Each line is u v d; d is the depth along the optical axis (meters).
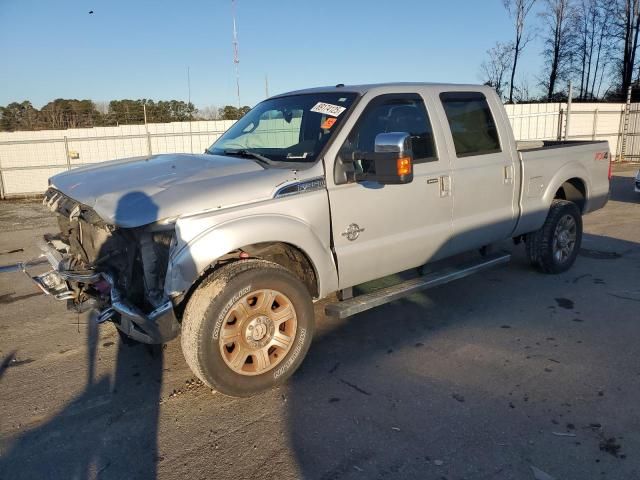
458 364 3.92
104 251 3.65
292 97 4.67
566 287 5.59
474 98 4.96
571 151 5.87
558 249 5.93
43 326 4.97
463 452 2.88
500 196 5.04
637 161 22.00
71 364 4.14
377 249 4.08
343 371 3.87
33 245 8.97
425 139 4.46
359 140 3.98
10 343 4.59
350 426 3.17
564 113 21.72
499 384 3.61
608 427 3.07
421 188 4.32
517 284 5.72
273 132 4.43
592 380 3.62
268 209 3.46
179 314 3.57
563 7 32.78
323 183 3.74
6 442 3.12
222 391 3.38
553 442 2.95
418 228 4.37
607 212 10.14
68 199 3.93
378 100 4.17
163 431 3.19
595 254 6.95
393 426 3.15
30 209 14.20
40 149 17.95
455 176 4.57
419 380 3.70
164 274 3.30
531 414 3.23
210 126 19.67
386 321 4.79
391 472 2.74
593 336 4.36
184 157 4.17
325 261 3.78
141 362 4.13
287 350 3.60
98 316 3.42
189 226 3.17
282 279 3.49
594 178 6.22
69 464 2.90
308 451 2.94
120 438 3.13
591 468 2.73
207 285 3.26
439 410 3.31
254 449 2.98
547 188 5.57
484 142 4.96
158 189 3.37
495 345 4.23
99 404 3.53
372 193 4.00
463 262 5.00
